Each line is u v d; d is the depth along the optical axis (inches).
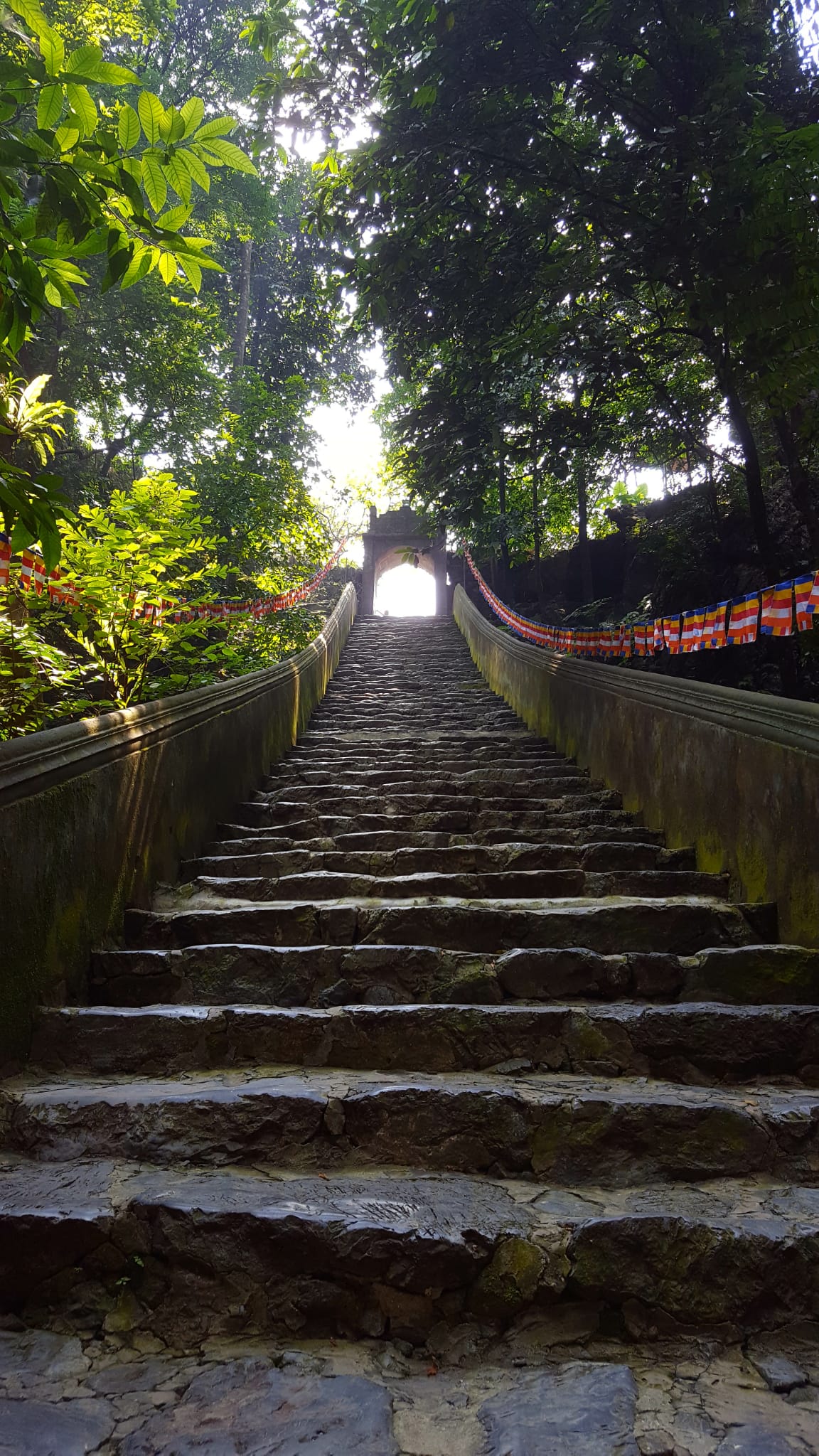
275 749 305.9
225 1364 79.0
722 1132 102.2
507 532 634.8
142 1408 72.9
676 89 228.7
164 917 156.3
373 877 173.3
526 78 225.5
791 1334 81.4
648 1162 100.8
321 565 610.9
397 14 227.5
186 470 473.4
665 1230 85.6
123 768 161.5
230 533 435.8
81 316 467.5
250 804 240.4
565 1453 65.9
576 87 237.6
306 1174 100.7
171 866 185.5
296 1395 74.2
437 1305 84.4
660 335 272.2
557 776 286.4
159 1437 68.7
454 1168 102.3
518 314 265.4
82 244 89.6
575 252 237.3
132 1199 90.2
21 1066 120.0
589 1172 100.5
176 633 240.8
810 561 286.7
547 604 629.9
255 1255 86.4
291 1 255.1
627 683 248.1
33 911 125.7
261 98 266.8
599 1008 124.9
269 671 304.5
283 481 489.7
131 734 165.9
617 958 135.5
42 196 84.7
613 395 284.0
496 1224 87.8
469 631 611.2
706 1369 78.1
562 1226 87.5
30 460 381.1
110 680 234.5
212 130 85.3
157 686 235.0
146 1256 87.2
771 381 207.0
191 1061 122.1
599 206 229.1
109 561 228.5
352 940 152.2
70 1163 101.3
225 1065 122.4
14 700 186.9
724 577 398.0
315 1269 85.7
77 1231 87.1
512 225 249.4
